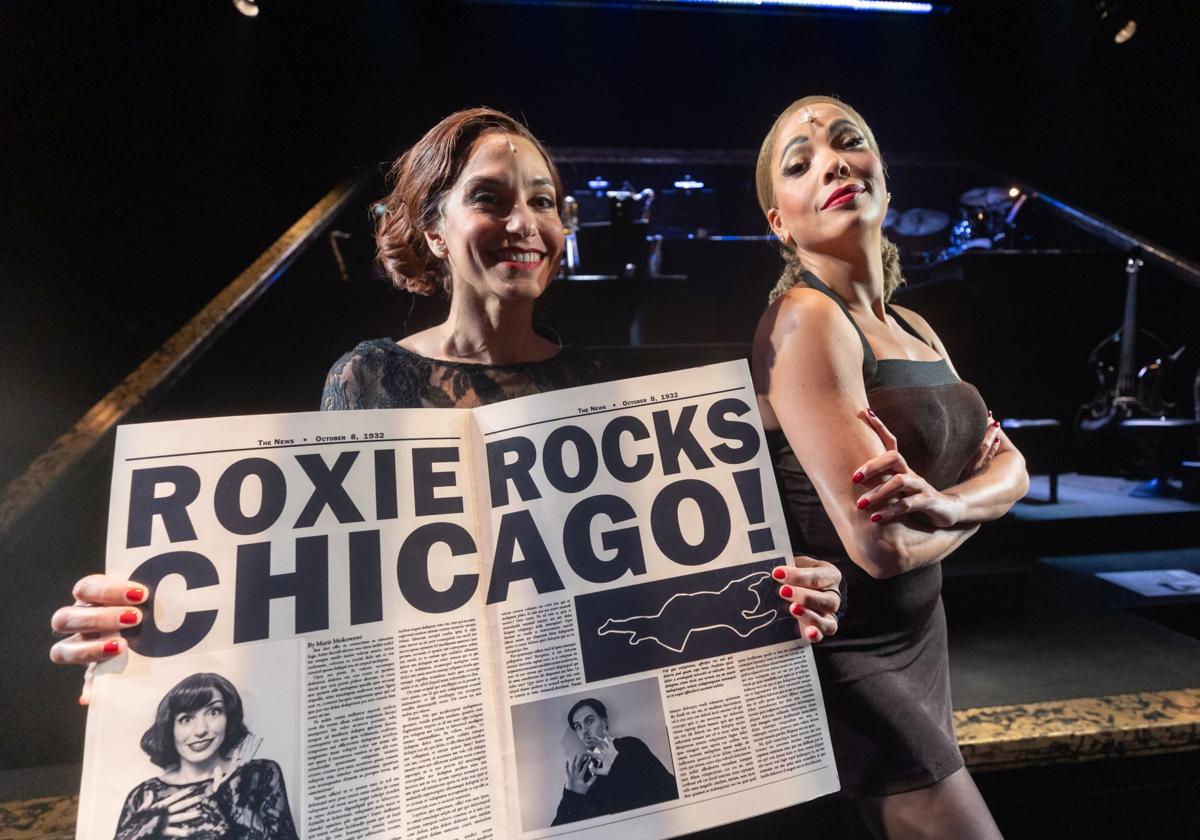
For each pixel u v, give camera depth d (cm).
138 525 59
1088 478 279
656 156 393
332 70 358
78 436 155
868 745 81
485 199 77
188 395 210
